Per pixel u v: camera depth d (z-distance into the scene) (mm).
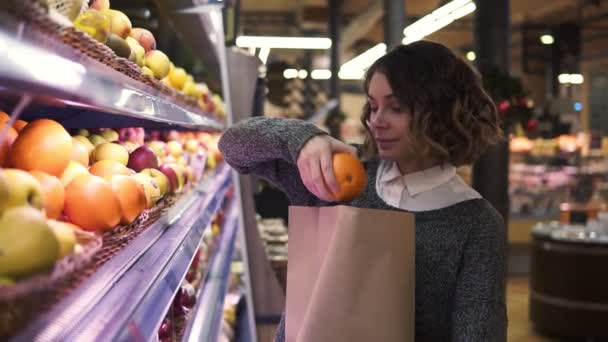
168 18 2693
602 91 16219
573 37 16312
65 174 962
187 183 2090
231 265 2943
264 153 1207
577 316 5258
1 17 545
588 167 10047
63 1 887
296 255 1092
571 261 5273
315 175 1068
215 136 3660
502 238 1231
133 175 1360
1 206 605
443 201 1246
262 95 3740
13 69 545
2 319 535
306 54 19062
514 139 10070
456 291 1199
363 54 14844
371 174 1354
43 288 617
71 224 887
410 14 14125
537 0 13750
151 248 1316
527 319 6000
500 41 5754
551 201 8938
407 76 1206
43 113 1527
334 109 13898
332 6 14398
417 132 1203
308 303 1075
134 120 1789
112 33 1297
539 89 20047
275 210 4543
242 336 2805
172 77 2197
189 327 1862
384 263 1021
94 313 844
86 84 792
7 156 885
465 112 1235
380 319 1023
